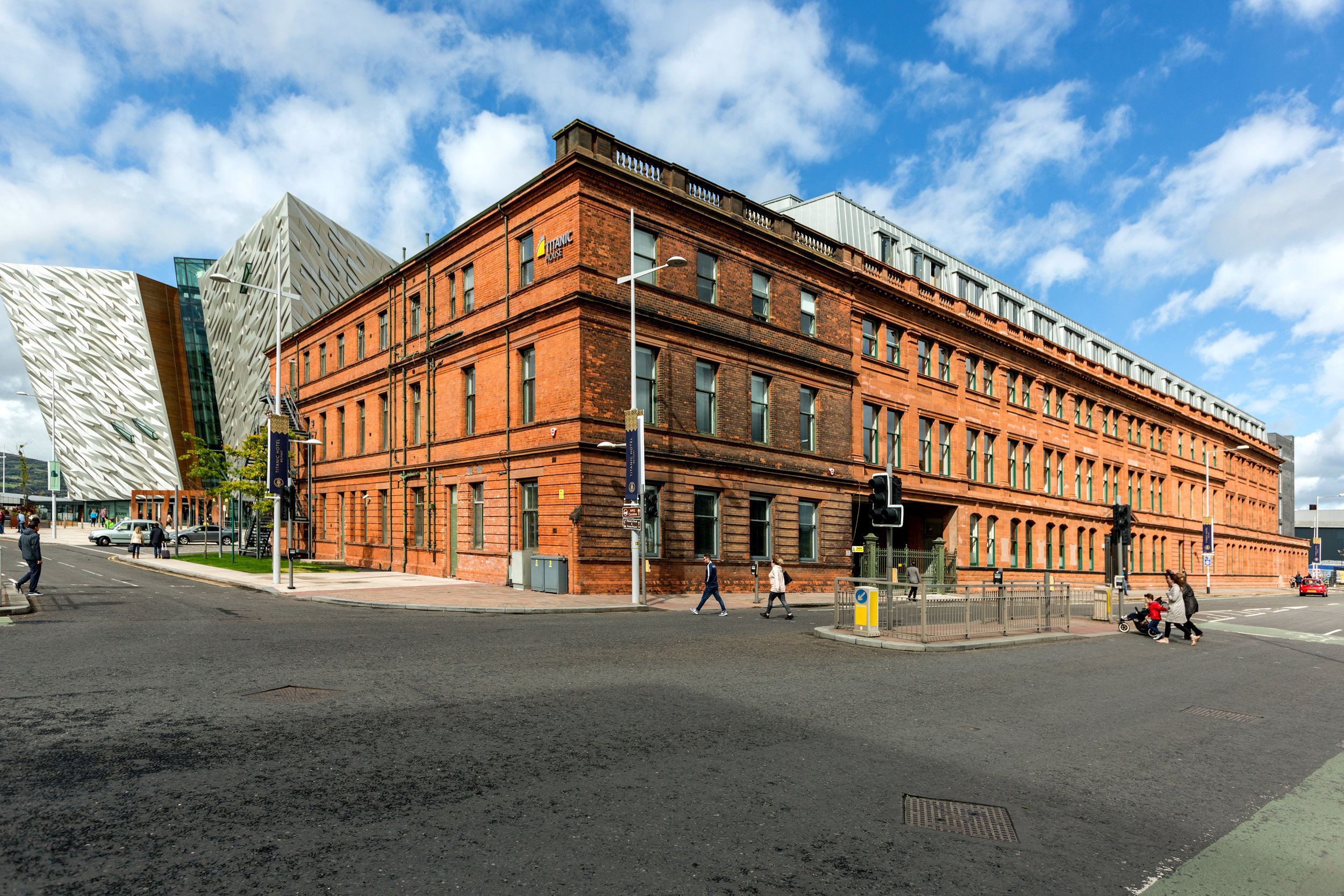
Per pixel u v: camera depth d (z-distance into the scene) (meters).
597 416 23.11
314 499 38.78
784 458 28.47
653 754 6.45
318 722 7.09
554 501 23.52
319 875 4.04
